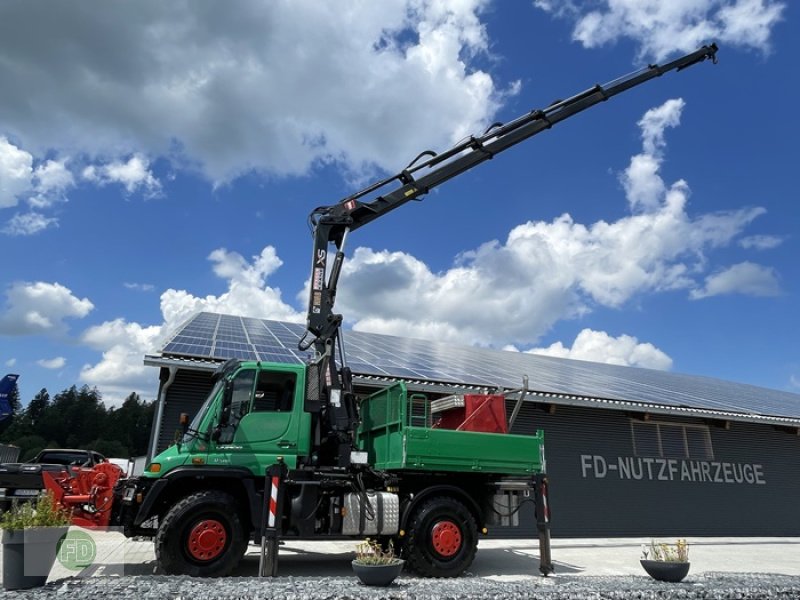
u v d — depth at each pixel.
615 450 14.58
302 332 15.38
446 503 7.73
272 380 7.80
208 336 12.12
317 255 8.88
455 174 9.78
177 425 10.83
